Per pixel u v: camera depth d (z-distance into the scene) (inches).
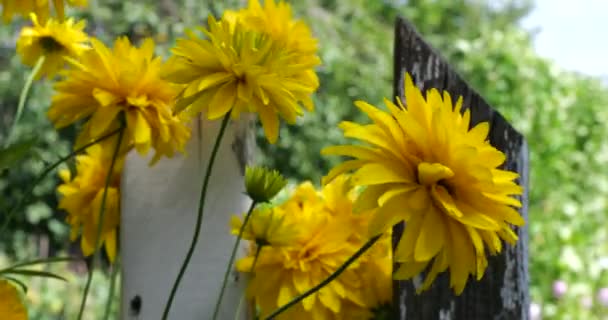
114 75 35.6
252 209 35.1
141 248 37.8
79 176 39.0
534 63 142.3
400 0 221.5
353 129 31.5
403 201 31.2
